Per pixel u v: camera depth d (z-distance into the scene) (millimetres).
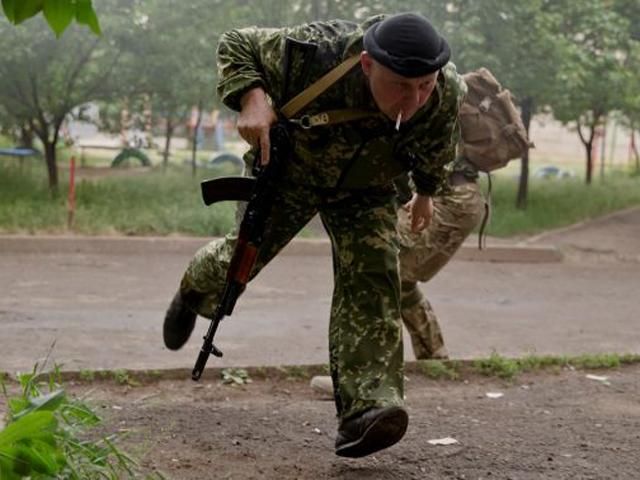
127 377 5750
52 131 16750
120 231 12102
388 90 3844
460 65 13258
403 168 4234
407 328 6305
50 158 13969
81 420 3986
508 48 13492
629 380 6367
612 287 10922
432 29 3836
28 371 5895
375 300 4340
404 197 4758
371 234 4344
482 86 6078
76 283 9570
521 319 8883
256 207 4219
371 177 4250
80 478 3549
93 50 13492
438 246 5871
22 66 13047
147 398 5461
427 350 6293
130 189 15008
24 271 10086
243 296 9328
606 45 14750
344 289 4391
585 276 11594
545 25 13469
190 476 4242
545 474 4477
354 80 3982
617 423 5332
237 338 7430
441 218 5844
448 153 4234
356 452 4254
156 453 4504
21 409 2748
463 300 9742
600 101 15141
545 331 8359
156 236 12062
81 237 11531
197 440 4742
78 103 13844
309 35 4055
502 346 7645
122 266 10656
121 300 8836
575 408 5633
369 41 3842
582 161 30500
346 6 13344
